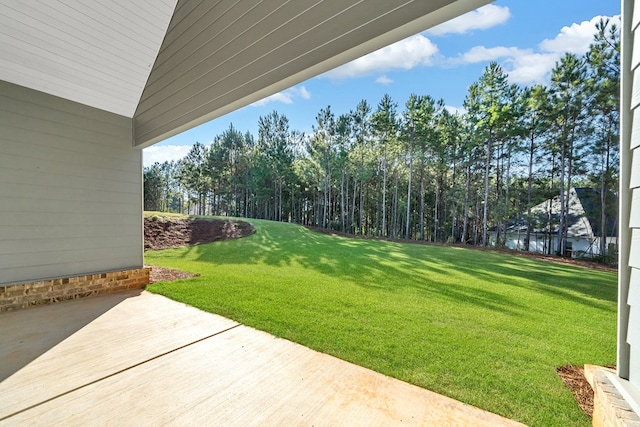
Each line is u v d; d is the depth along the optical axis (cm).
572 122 1243
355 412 172
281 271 664
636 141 113
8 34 295
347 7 188
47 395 186
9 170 354
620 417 107
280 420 164
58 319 327
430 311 375
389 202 2012
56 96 391
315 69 211
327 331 298
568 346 273
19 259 361
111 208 449
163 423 161
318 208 2289
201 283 511
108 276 441
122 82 390
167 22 320
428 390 197
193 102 321
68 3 269
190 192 3259
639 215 112
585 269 756
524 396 192
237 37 258
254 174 2386
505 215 1448
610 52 1117
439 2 151
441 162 1709
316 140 2050
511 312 376
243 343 267
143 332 291
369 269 706
